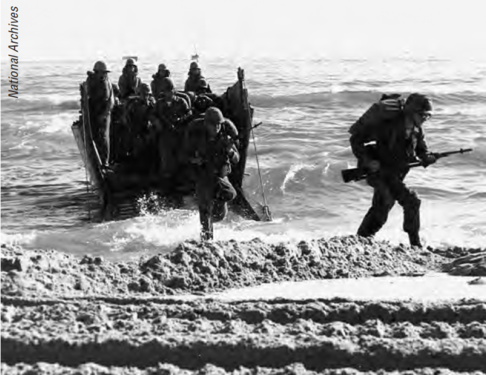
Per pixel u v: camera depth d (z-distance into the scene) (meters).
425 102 10.31
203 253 8.26
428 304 6.70
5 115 40.34
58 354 5.71
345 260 8.87
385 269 8.81
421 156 10.69
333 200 19.33
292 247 8.81
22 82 60.75
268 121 33.62
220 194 12.16
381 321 6.53
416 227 10.60
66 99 46.81
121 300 7.05
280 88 48.97
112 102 18.31
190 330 6.09
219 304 6.80
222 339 5.77
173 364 5.64
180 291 7.69
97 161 17.27
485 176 21.58
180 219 16.14
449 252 9.89
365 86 50.19
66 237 14.74
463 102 40.44
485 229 15.73
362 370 5.57
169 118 16.69
